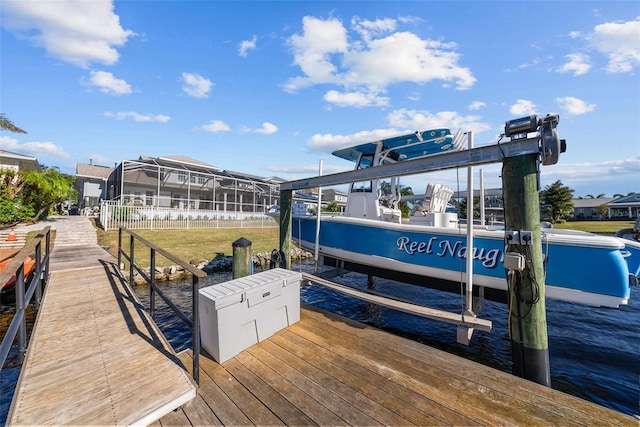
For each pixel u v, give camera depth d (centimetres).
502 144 285
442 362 269
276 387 229
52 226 1230
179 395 205
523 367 265
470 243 356
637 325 539
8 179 1241
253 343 302
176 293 729
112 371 237
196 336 224
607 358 411
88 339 298
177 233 1338
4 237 968
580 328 526
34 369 239
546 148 251
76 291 466
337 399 215
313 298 700
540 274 265
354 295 420
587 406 206
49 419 179
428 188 642
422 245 491
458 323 323
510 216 277
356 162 685
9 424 173
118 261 677
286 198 555
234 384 233
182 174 2041
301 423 190
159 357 262
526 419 194
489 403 211
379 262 543
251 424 190
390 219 627
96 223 1523
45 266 572
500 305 652
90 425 175
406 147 642
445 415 198
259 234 1552
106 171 2753
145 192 1994
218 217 1744
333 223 611
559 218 3052
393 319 570
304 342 309
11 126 1152
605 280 344
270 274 366
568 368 385
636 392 331
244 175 2358
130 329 324
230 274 933
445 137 574
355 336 325
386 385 233
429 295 718
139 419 182
